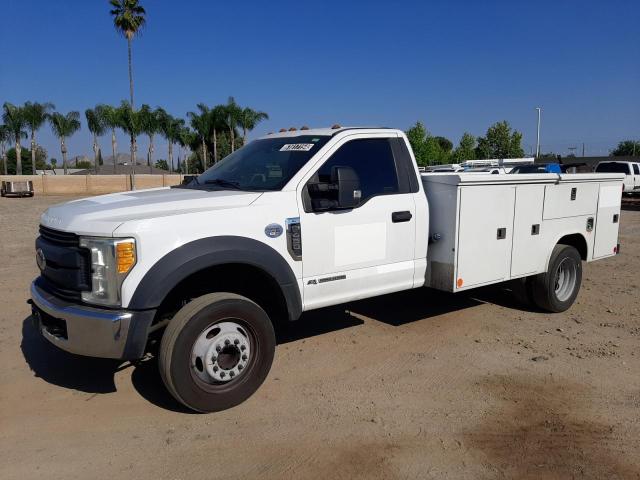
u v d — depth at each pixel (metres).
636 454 3.59
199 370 4.02
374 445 3.69
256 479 3.32
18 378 4.71
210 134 53.44
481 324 6.25
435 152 51.91
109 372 4.85
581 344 5.61
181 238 3.91
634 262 10.27
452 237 5.32
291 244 4.47
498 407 4.23
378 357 5.23
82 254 3.86
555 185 6.28
